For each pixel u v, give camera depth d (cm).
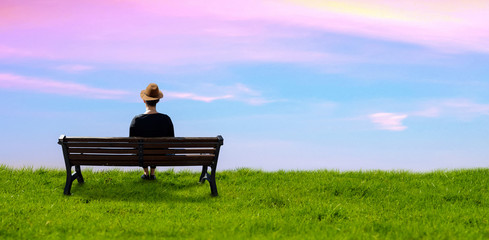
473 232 588
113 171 1045
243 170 1075
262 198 806
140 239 547
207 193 859
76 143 776
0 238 544
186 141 781
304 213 695
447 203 812
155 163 795
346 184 917
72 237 552
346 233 581
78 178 905
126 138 764
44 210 697
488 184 945
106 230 590
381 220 657
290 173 1071
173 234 571
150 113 881
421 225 618
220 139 793
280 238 558
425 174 1069
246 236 560
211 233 571
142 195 838
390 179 1017
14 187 884
